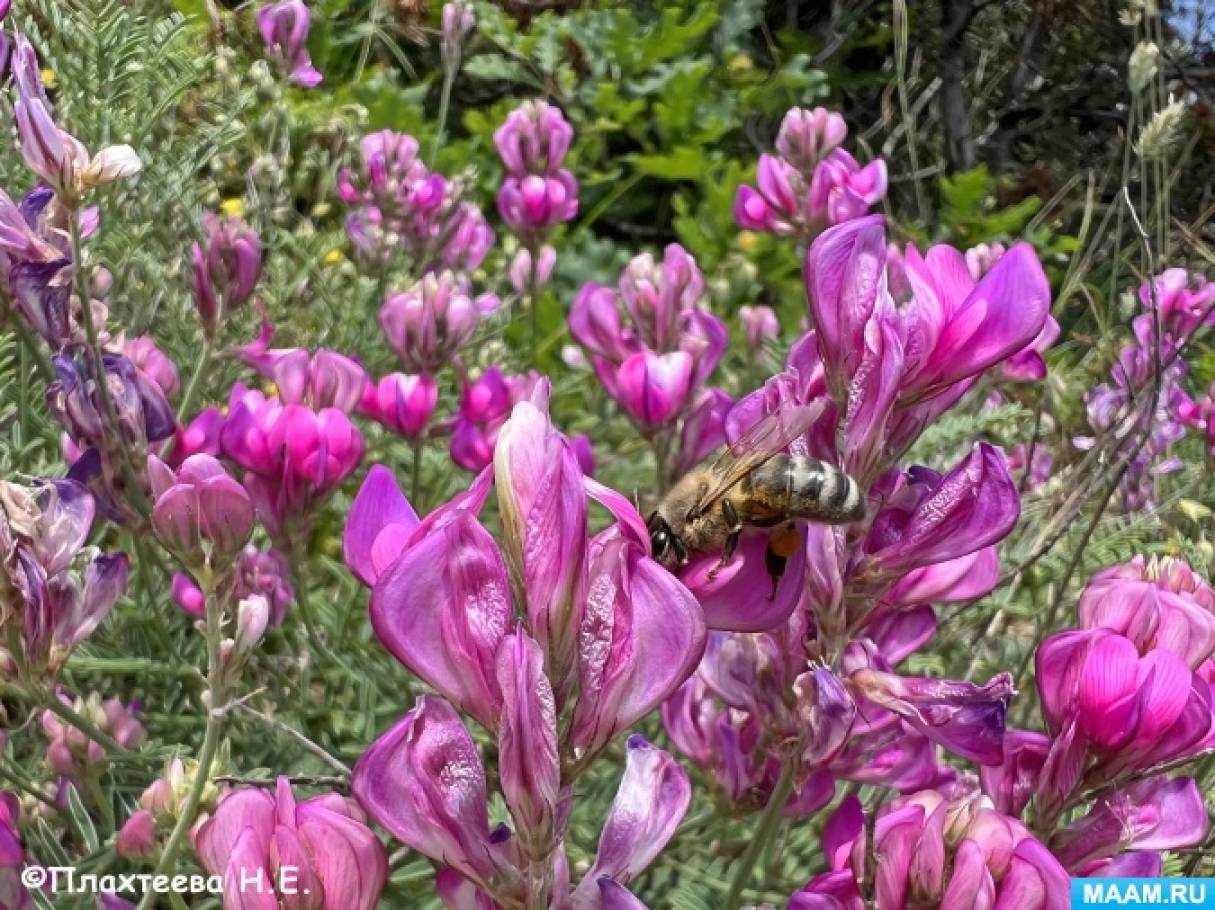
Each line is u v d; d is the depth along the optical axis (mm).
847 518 65
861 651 72
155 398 98
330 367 105
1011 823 58
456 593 49
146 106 140
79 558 82
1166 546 123
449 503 50
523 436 49
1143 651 68
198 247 124
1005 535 67
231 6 218
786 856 102
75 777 91
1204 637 67
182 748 96
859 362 64
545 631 49
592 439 190
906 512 69
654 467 173
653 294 120
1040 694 69
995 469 67
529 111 175
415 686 120
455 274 172
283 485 102
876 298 63
